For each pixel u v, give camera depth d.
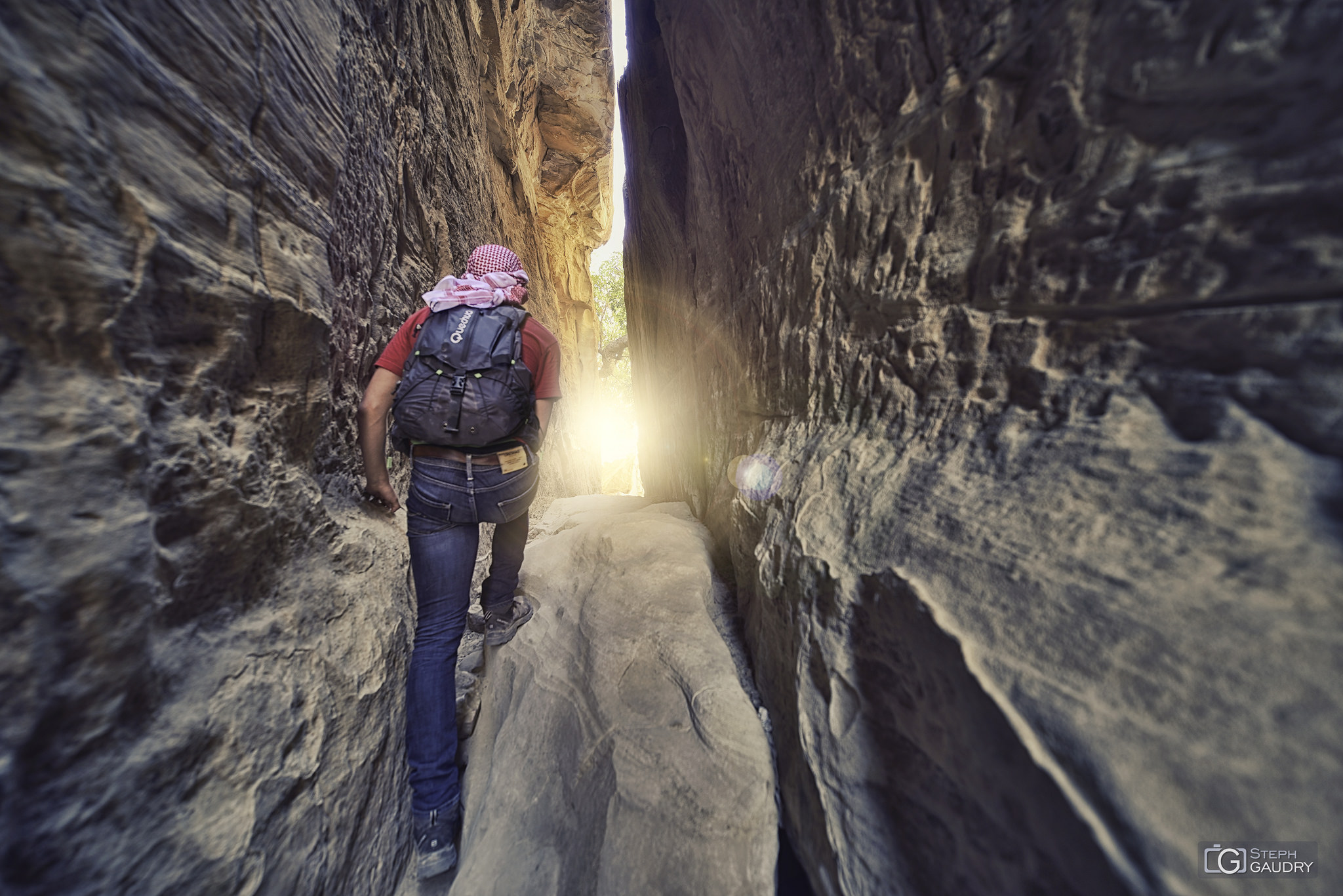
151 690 0.63
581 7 7.32
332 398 1.41
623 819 1.00
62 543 0.52
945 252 0.86
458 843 1.16
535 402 1.38
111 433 0.59
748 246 1.96
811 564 1.03
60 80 0.55
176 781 0.64
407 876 1.08
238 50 0.90
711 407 2.60
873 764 0.76
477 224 3.83
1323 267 0.44
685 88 2.52
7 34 0.50
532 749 1.30
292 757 0.83
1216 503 0.48
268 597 0.94
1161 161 0.56
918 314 0.93
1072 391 0.65
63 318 0.55
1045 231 0.68
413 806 1.13
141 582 0.61
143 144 0.67
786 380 1.56
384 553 1.45
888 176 1.02
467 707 1.51
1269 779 0.36
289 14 1.11
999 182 0.76
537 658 1.63
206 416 0.80
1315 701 0.37
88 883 0.51
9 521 0.48
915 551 0.78
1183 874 0.37
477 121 4.14
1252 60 0.48
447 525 1.26
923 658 0.69
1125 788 0.41
